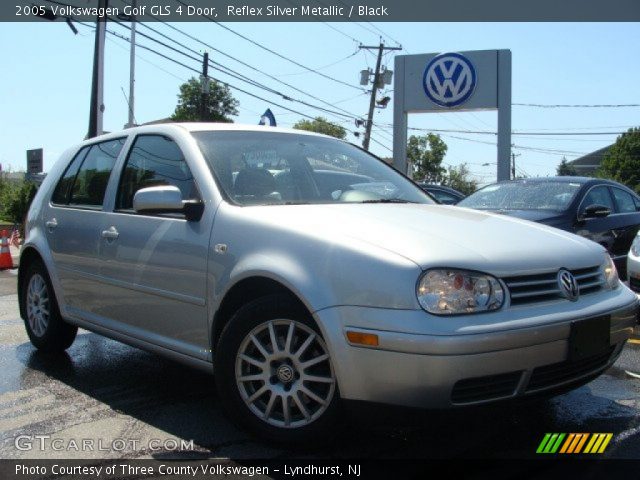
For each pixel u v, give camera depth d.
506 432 3.68
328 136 5.13
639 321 6.55
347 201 4.17
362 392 3.06
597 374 3.52
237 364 3.53
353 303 3.08
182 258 3.90
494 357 2.95
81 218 4.88
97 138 5.31
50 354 5.58
